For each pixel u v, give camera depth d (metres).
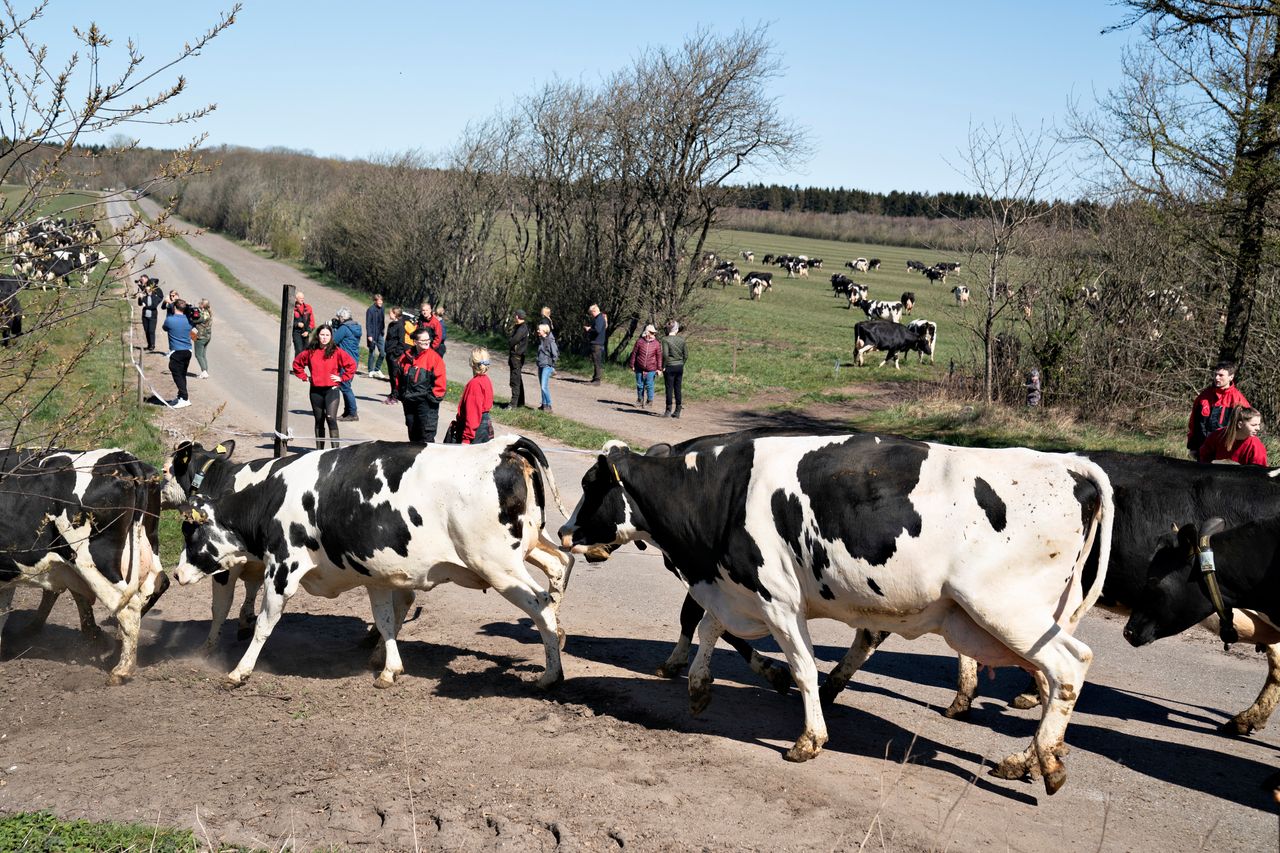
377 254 47.56
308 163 88.19
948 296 54.72
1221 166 17.27
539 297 33.19
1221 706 7.42
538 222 34.97
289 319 11.45
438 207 42.25
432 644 8.84
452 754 6.32
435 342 22.05
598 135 30.30
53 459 7.64
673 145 28.30
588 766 6.11
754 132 27.64
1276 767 6.32
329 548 7.74
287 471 7.91
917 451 6.07
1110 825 5.50
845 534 6.04
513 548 7.48
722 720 7.04
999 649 5.86
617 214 30.50
